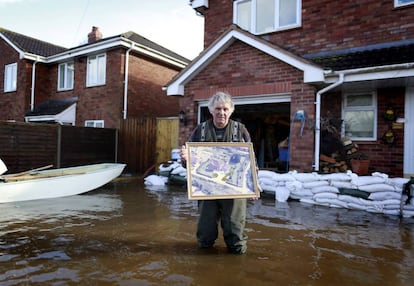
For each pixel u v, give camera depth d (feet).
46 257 10.61
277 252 11.27
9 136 29.89
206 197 9.99
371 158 24.50
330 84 23.22
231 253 11.07
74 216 16.66
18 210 18.02
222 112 10.74
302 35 28.40
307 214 17.35
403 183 17.20
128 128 38.68
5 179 20.92
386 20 24.61
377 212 17.63
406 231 14.11
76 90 46.62
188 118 29.58
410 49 22.43
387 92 23.98
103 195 23.32
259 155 32.30
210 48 27.37
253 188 10.48
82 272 9.38
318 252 11.32
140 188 26.89
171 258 10.55
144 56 45.37
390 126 23.81
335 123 24.62
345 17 26.32
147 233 13.52
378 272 9.64
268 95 25.43
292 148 23.79
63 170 26.12
